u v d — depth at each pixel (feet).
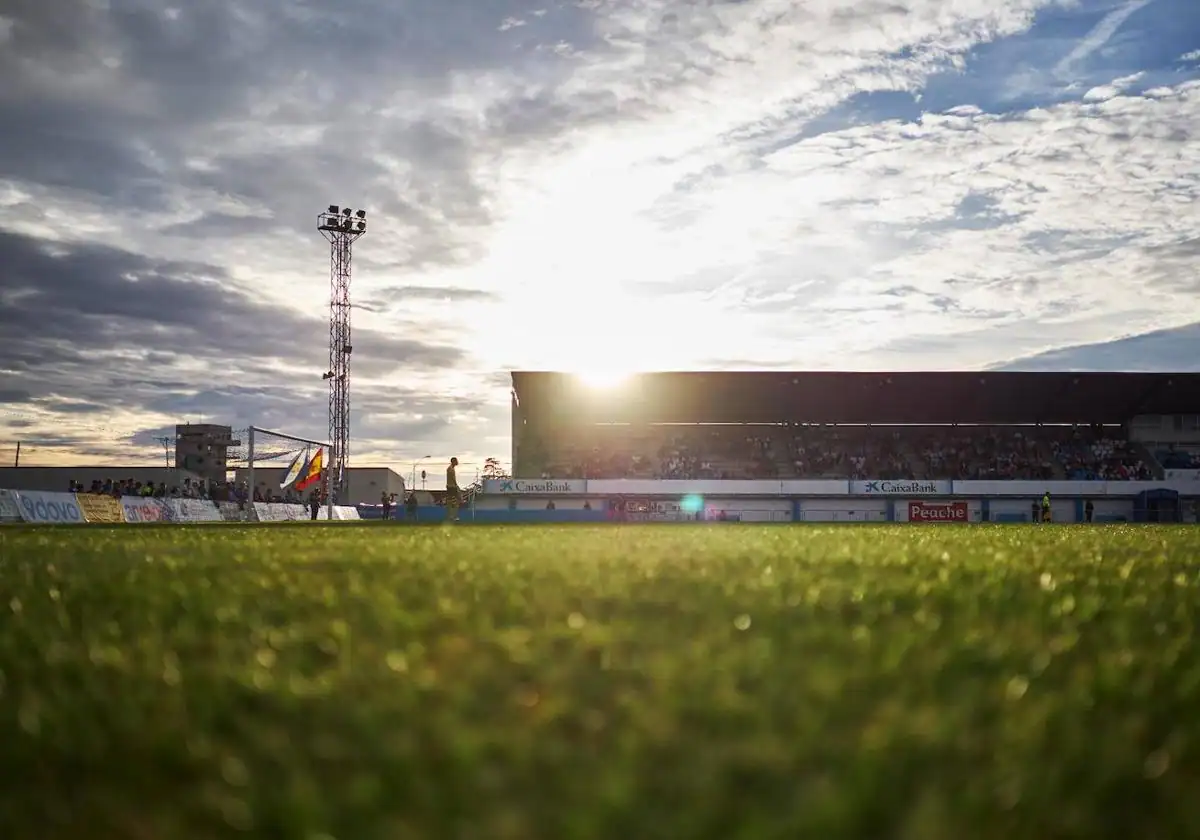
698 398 245.86
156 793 7.48
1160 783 7.38
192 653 12.61
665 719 8.56
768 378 236.43
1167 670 11.21
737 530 60.64
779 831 6.09
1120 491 231.71
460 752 7.66
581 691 9.97
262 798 7.06
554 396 248.93
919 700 9.46
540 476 245.86
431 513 211.61
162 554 30.73
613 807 6.48
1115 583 20.84
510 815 6.37
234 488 201.67
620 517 209.15
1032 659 11.69
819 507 232.94
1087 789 7.18
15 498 121.60
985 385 236.02
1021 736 8.18
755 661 11.07
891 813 6.57
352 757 7.88
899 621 14.53
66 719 9.32
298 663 11.75
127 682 10.76
